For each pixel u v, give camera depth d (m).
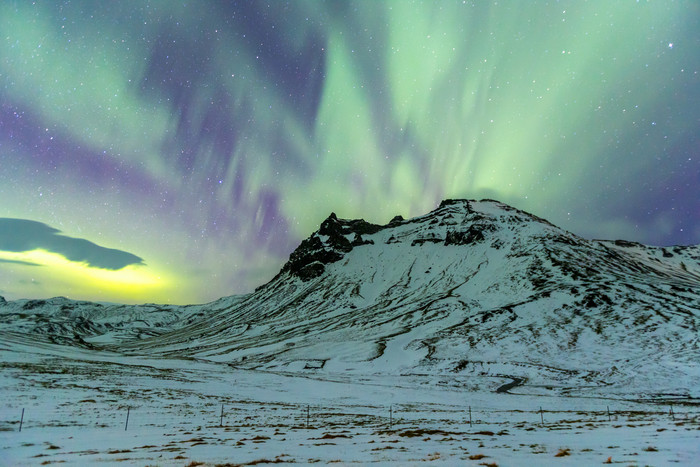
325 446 20.05
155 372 76.00
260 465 15.30
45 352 101.00
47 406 35.88
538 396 59.06
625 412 41.41
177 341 196.88
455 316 129.25
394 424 31.83
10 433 24.53
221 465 15.30
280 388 65.31
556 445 19.27
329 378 80.38
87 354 122.62
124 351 178.12
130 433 25.91
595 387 65.94
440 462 15.27
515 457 16.12
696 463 13.77
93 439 23.19
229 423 32.00
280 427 29.53
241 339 162.00
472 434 24.41
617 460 14.82
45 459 17.05
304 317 185.00
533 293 138.25
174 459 16.70
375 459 16.23
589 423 30.30
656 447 17.38
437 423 32.66
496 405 50.25
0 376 50.12
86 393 45.06
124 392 48.56
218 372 85.25
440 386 69.50
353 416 38.56
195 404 44.06
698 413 37.91
